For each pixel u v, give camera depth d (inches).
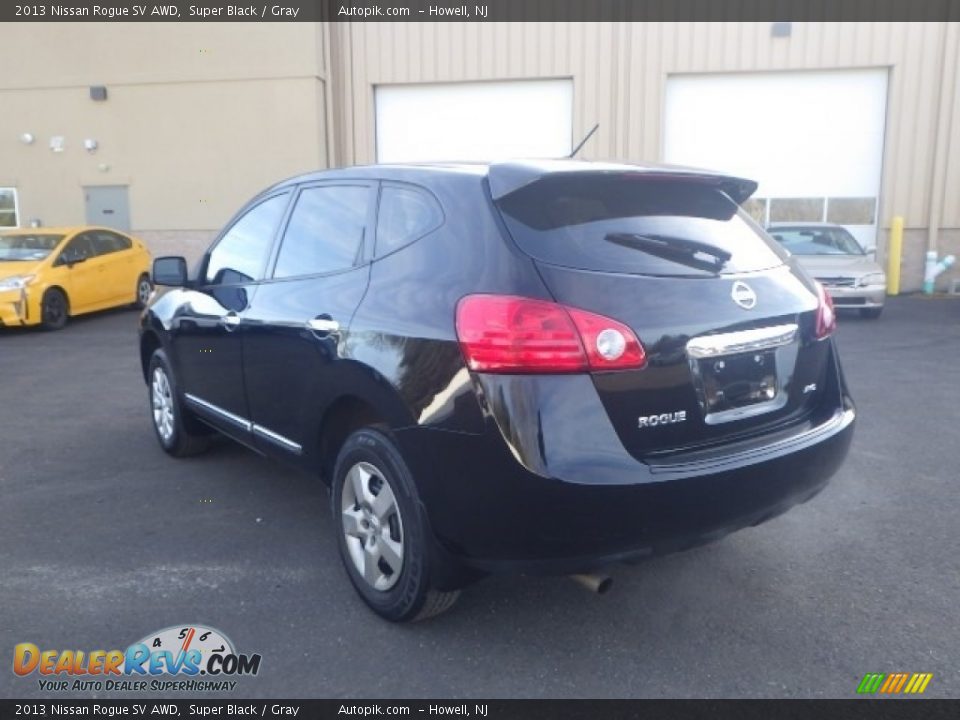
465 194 118.0
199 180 712.4
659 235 118.6
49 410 266.5
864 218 666.8
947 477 194.4
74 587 138.9
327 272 140.1
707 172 129.3
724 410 115.8
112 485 190.7
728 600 134.3
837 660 116.7
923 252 656.4
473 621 127.6
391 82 698.2
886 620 127.6
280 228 159.8
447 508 109.4
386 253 127.6
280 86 686.5
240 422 167.3
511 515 103.7
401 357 114.8
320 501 180.1
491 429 103.3
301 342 138.3
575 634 123.9
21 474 199.3
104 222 733.9
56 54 715.4
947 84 629.9
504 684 111.7
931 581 140.5
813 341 130.0
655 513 104.7
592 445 102.7
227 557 150.9
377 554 125.7
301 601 134.0
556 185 116.9
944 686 110.3
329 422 138.7
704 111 670.5
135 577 142.7
